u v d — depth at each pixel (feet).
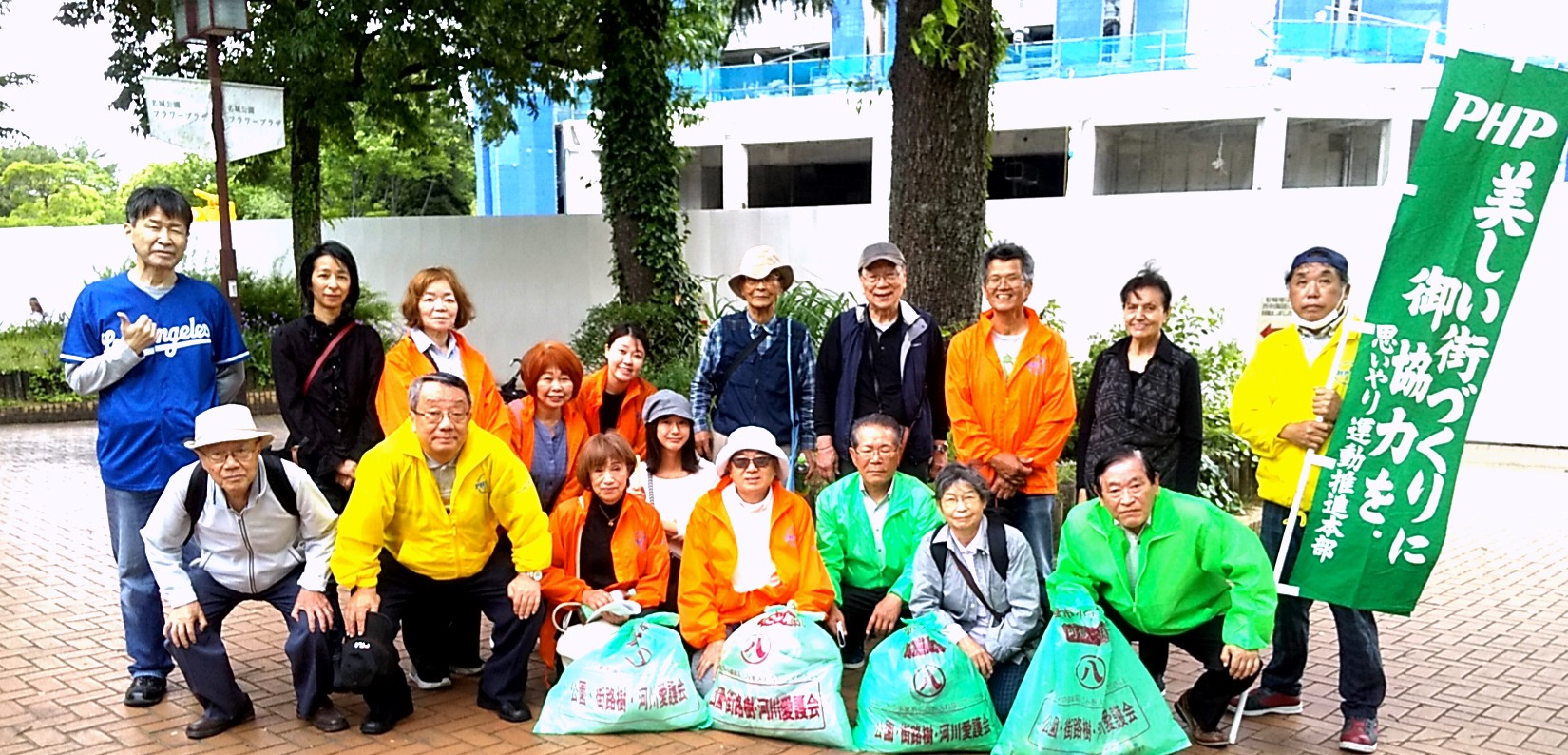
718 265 41.98
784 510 13.16
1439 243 10.96
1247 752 11.49
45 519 22.81
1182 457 12.50
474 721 12.30
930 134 19.20
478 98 40.63
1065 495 18.15
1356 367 11.20
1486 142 10.78
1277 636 12.26
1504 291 10.85
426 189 96.73
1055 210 35.78
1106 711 10.89
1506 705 12.84
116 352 11.48
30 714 12.30
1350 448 11.26
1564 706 12.83
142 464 12.04
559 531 13.37
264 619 16.01
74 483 27.09
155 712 12.40
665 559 13.64
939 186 19.30
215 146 18.62
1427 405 11.06
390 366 13.32
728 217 41.52
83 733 11.78
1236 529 11.15
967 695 11.37
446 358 13.60
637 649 12.06
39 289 52.29
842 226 39.63
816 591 12.89
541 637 13.51
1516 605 16.97
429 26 33.30
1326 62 60.34
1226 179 66.33
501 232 45.03
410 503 11.91
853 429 13.14
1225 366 23.76
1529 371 32.40
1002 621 12.07
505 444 12.57
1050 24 73.20
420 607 12.78
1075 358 27.20
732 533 12.98
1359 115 59.57
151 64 36.70
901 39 19.36
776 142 73.00
